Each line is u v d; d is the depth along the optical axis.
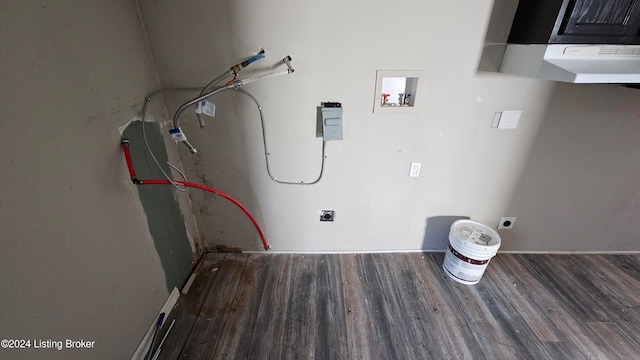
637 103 1.50
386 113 1.52
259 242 1.96
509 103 1.51
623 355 1.37
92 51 0.99
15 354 0.75
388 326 1.49
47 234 0.82
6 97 0.71
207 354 1.33
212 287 1.70
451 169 1.71
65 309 0.89
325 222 1.88
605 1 1.03
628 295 1.71
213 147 1.60
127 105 1.18
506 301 1.66
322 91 1.46
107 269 1.07
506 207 1.86
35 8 0.78
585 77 1.03
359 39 1.34
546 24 1.12
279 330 1.46
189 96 1.45
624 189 1.78
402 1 1.26
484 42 1.35
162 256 1.47
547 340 1.44
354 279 1.79
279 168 1.68
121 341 1.16
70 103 0.90
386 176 1.72
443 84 1.45
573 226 1.93
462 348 1.39
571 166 1.70
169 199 1.53
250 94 1.45
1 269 0.71
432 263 1.94
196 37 1.31
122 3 1.14
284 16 1.28
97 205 1.02
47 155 0.82
